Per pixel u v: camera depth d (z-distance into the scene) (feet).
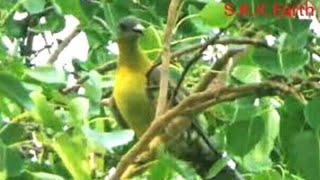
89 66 35.45
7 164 22.45
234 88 22.88
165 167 24.07
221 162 27.66
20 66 25.94
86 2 31.81
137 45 35.19
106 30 35.29
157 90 34.91
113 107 35.76
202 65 29.94
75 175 23.93
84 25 33.50
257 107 24.80
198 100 22.84
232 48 24.97
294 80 23.00
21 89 21.33
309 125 22.26
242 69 25.20
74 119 23.91
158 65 31.40
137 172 24.44
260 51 22.50
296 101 22.66
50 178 23.80
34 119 24.61
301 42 21.86
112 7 32.22
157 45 30.99
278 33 23.49
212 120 32.37
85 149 24.02
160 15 33.96
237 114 24.75
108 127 34.55
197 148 33.14
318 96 22.56
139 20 34.58
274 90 23.00
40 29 36.50
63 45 36.52
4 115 25.21
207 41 23.82
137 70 35.19
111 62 36.17
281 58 22.22
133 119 35.55
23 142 24.45
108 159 30.01
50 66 24.58
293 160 22.25
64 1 31.45
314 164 22.00
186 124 24.26
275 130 25.18
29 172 23.68
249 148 24.81
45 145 25.16
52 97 25.29
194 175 24.76
